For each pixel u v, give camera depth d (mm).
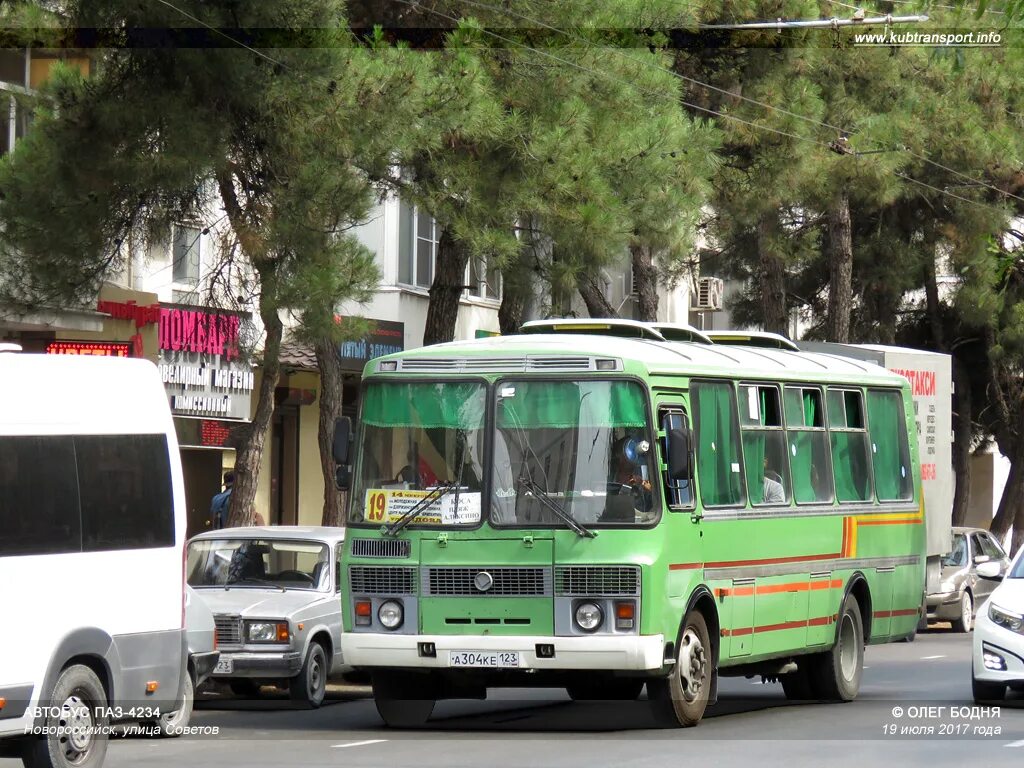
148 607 20516
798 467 28844
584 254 36656
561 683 24891
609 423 24172
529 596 23797
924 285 68500
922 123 53188
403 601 24344
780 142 45250
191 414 42344
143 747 22938
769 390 28156
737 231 58094
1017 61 53594
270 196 30266
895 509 32531
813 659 29812
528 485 24109
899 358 43156
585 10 35031
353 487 24953
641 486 23969
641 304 50062
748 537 26641
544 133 33375
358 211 30234
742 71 45406
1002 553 55719
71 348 30266
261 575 30500
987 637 27438
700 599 25250
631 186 35219
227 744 23203
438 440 24641
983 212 59938
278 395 51062
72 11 29578
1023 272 64562
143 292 40688
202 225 33281
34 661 18547
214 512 41438
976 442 76938
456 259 39938
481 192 33188
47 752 18641
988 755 21750
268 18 28938
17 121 34750
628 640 23375
